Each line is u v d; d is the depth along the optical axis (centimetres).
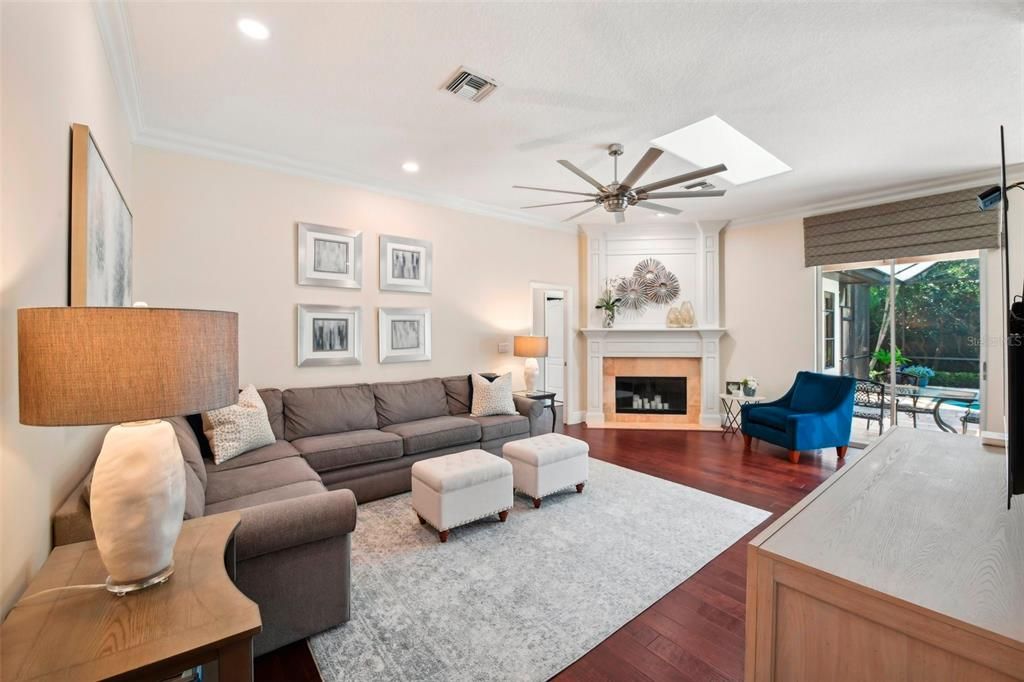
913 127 326
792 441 445
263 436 322
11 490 109
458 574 244
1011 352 109
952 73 258
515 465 350
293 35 225
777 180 440
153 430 115
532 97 286
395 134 340
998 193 186
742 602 221
